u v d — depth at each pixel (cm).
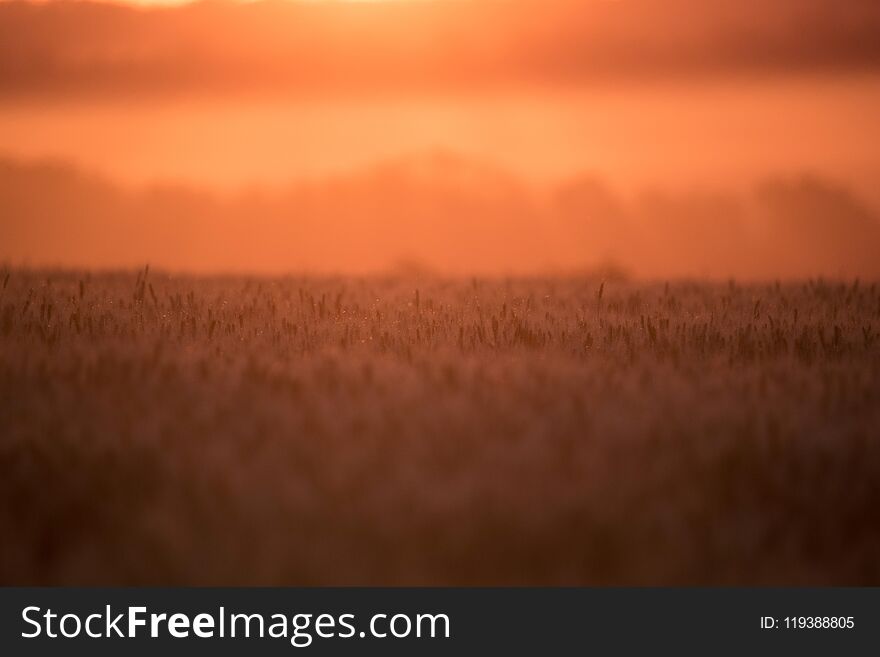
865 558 1282
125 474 1488
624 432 1722
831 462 1581
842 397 2002
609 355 2495
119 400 1930
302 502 1383
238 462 1546
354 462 1548
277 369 2241
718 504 1412
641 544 1287
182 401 1925
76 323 2719
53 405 1880
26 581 1216
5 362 2255
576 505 1374
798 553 1289
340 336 2719
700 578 1232
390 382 2106
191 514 1344
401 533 1298
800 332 2831
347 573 1237
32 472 1509
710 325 2931
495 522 1317
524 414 1838
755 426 1764
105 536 1306
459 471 1515
